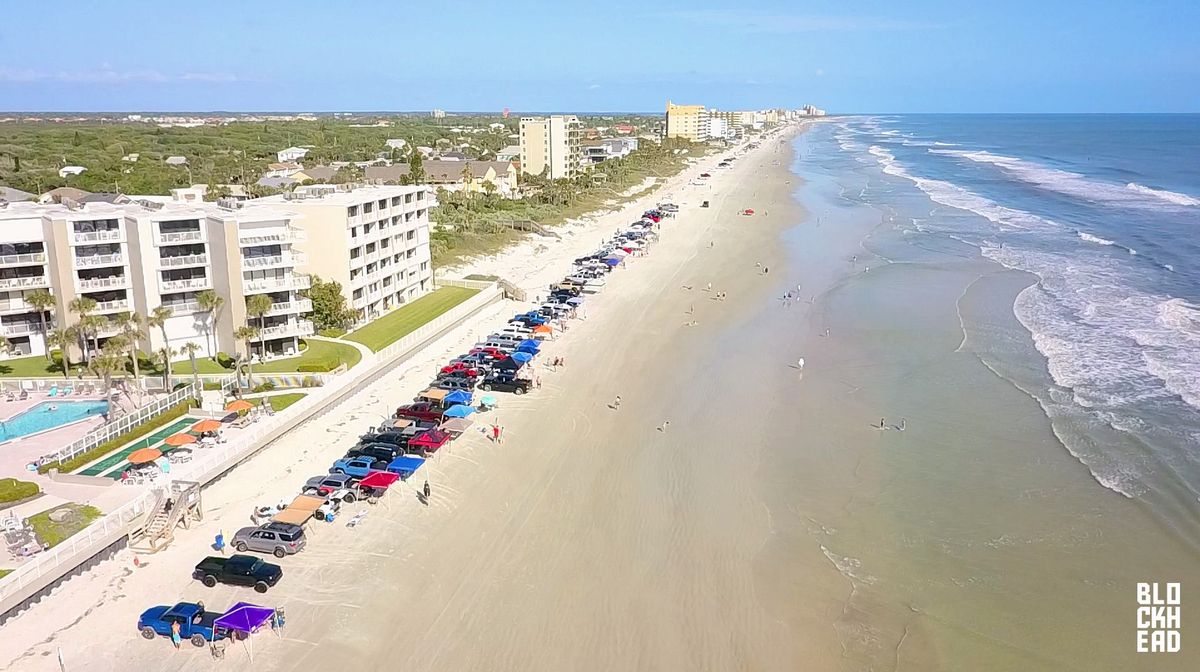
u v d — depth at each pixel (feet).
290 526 129.90
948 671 104.01
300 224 240.94
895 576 124.16
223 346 215.51
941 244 377.50
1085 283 294.66
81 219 203.82
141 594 118.93
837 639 110.22
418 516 141.79
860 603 117.80
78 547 123.03
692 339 244.63
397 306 276.21
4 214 203.41
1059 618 113.70
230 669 104.32
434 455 165.27
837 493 150.10
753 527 138.72
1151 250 349.61
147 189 510.58
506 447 169.68
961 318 256.52
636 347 237.66
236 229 205.57
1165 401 186.19
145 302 207.62
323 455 165.17
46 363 207.72
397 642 109.50
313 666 104.99
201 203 242.17
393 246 273.13
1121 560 126.82
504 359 218.59
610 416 186.80
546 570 126.21
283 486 151.64
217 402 184.14
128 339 185.57
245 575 119.75
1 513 134.51
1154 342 227.40
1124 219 432.66
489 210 460.14
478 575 124.67
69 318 206.90
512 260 363.56
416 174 530.27
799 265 342.64
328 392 188.34
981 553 129.70
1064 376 203.62
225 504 144.97
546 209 486.38
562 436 175.63
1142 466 156.56
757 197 570.46
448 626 112.78
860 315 264.93
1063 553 129.08
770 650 108.37
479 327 261.65
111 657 106.11
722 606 117.50
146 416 173.27
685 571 126.00
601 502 147.13
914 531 136.46
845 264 341.41
